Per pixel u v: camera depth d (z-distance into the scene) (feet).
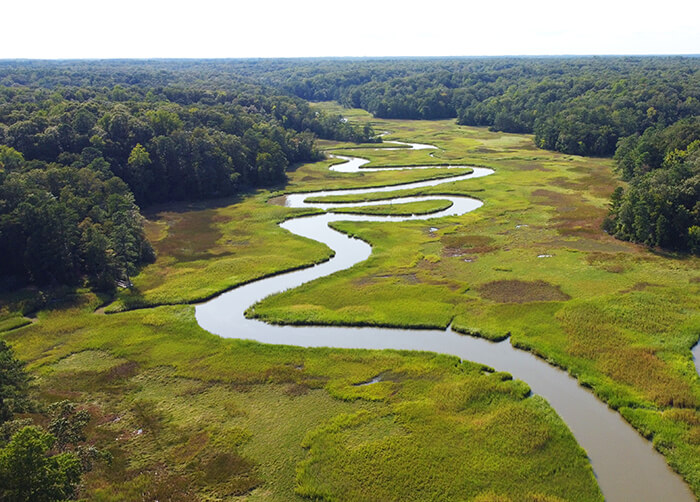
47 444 90.38
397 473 115.65
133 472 117.91
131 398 146.10
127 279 224.94
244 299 210.18
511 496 108.78
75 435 110.52
